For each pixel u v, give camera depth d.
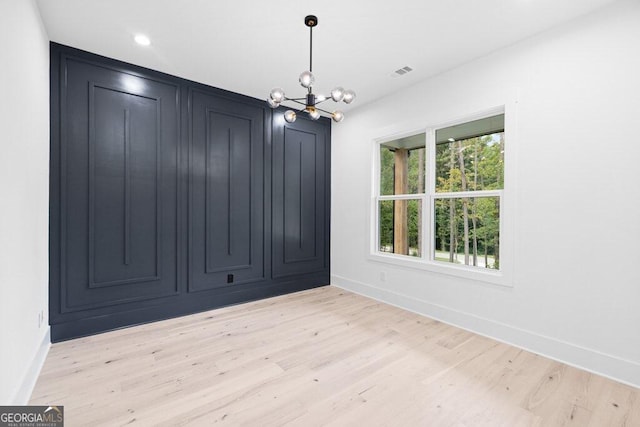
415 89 3.38
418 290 3.35
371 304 3.67
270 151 3.96
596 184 2.13
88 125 2.72
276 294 4.01
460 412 1.71
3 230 1.45
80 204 2.69
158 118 3.10
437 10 2.14
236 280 3.65
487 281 2.73
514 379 2.04
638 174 1.96
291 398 1.82
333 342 2.60
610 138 2.07
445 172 3.22
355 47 2.64
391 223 3.81
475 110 2.83
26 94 1.84
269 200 3.95
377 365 2.22
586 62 2.17
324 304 3.66
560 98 2.29
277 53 2.75
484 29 2.37
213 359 2.29
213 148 3.48
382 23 2.30
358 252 4.14
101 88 2.79
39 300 2.19
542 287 2.39
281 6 2.12
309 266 4.36
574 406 1.76
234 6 2.11
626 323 2.00
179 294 3.24
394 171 3.78
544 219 2.38
